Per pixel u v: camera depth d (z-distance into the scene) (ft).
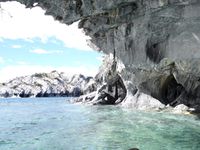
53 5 77.97
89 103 148.46
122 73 120.98
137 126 65.72
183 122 70.38
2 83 476.13
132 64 109.60
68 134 57.72
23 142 50.52
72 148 44.57
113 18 94.79
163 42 94.17
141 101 113.39
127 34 106.01
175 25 87.30
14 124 77.20
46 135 57.31
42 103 209.15
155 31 92.58
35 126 71.87
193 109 93.61
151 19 89.71
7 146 47.26
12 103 221.46
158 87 108.58
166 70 99.66
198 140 49.14
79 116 93.35
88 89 180.34
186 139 50.06
